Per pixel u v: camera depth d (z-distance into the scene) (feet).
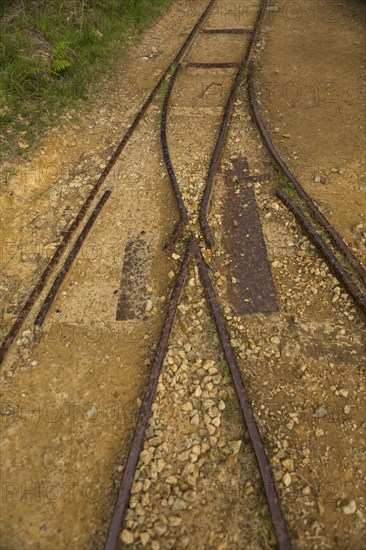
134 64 28.14
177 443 11.80
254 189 19.03
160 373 12.98
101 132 22.52
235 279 15.71
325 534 10.30
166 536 10.36
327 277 15.48
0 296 15.56
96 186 19.22
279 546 9.76
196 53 29.01
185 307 14.61
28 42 26.05
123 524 10.49
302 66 27.07
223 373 13.03
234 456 11.47
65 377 13.29
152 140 21.95
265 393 12.71
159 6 34.27
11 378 13.33
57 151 20.95
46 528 10.55
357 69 26.23
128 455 11.30
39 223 17.94
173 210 18.22
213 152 20.57
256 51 28.78
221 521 10.52
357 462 11.35
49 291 15.34
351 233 16.84
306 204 17.76
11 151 19.80
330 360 13.33
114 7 32.01
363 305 14.08
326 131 21.95
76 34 28.27
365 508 10.64
